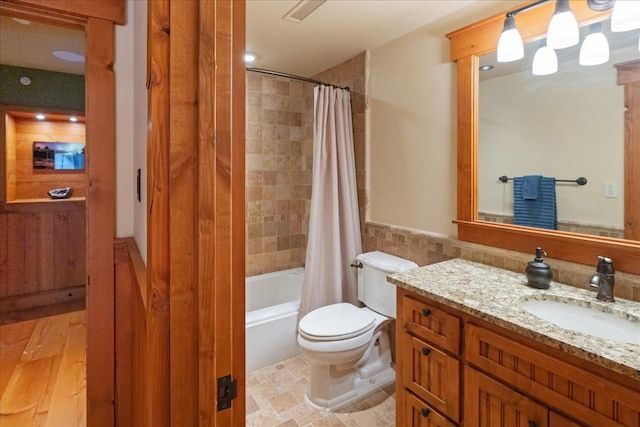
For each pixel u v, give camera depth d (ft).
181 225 1.96
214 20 2.01
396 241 8.04
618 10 4.46
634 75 4.63
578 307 4.49
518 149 5.82
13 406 6.48
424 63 7.34
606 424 3.24
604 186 4.91
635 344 3.39
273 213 10.91
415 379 5.23
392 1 6.35
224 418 2.15
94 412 5.24
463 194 6.59
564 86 5.27
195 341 2.02
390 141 8.20
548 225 5.48
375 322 7.18
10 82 11.00
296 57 9.17
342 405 6.84
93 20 5.11
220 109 2.05
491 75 6.14
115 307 5.33
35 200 11.68
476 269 5.89
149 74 2.06
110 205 5.30
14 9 4.71
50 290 11.49
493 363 4.18
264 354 8.30
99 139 5.21
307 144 11.13
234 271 2.20
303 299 8.64
